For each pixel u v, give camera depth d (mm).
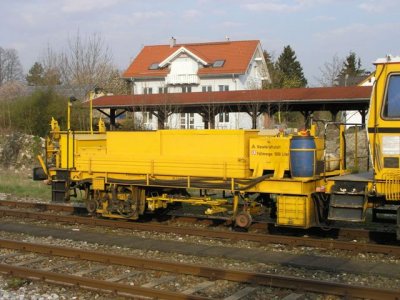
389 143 9383
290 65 80500
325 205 10844
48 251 9617
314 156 10523
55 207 15141
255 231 11773
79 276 7867
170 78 53938
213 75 53469
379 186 9438
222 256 9422
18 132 33531
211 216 13266
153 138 12234
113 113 32969
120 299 7215
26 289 7770
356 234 10969
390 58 9383
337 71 52312
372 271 8242
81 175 13227
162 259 9445
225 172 11219
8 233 12039
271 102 27109
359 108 27438
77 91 45594
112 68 60875
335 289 7062
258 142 11070
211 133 11516
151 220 13375
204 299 6715
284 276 7555
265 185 10875
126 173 12438
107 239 10953
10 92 51125
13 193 19188
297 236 11219
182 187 11688
